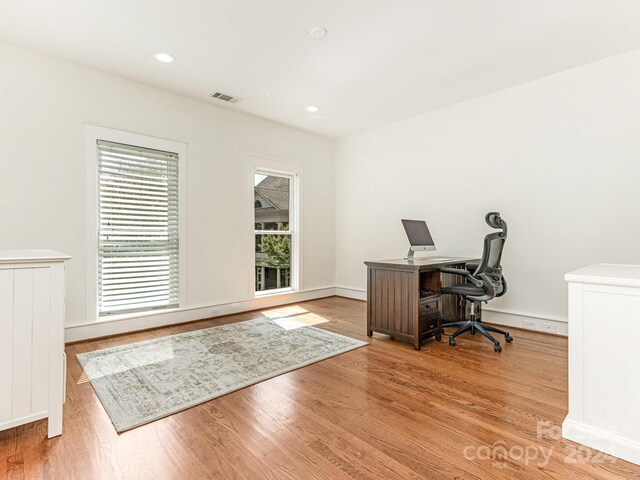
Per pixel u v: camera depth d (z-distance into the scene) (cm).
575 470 142
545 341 318
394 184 480
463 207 403
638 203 289
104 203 333
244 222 441
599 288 156
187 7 231
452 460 149
